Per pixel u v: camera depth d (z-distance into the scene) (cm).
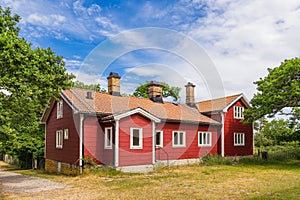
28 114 1224
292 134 1994
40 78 1087
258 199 783
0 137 1198
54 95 1264
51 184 1198
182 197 840
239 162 2078
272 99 1866
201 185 1057
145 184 1098
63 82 1262
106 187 1059
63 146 1712
